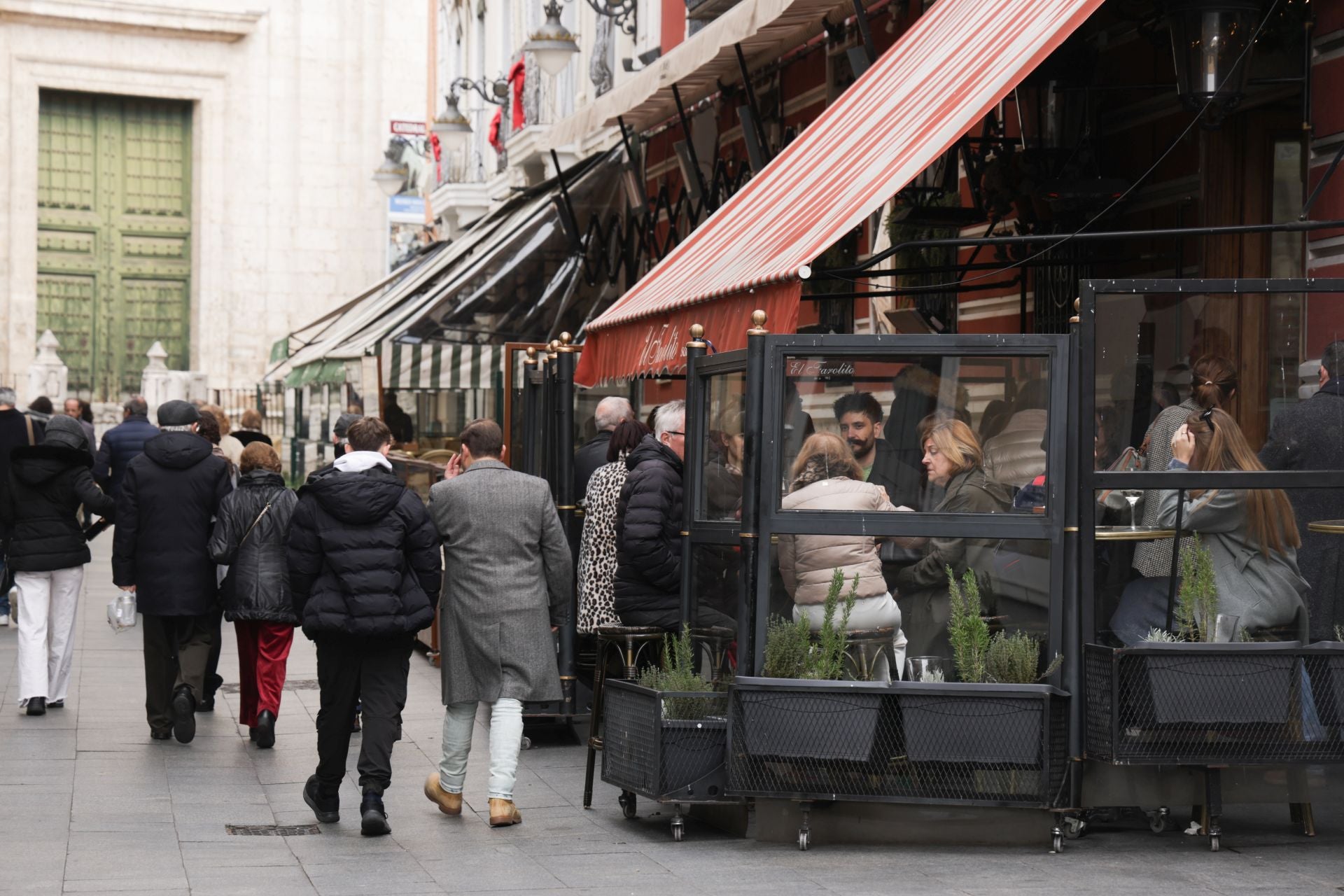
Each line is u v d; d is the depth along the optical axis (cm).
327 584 1037
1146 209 1448
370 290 4019
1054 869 917
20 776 1221
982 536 990
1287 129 1351
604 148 2942
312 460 3875
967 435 996
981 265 1420
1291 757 954
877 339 995
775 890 873
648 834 1029
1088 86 1396
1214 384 998
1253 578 999
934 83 1238
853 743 954
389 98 6819
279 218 6825
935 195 1628
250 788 1198
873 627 997
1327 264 1231
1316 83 1247
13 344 6500
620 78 2945
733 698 967
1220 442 996
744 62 2091
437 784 1099
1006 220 1623
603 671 1121
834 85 2025
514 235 2609
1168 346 994
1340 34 1216
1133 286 991
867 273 1355
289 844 1012
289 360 3875
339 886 898
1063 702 968
